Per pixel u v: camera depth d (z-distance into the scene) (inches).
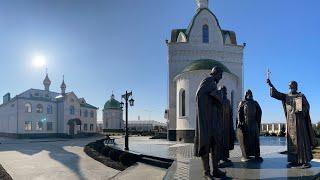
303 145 402.3
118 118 3540.8
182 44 1631.4
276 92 422.0
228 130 445.4
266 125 2256.4
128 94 951.0
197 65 1390.3
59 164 838.5
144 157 733.3
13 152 1164.5
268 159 484.1
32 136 2400.3
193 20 1649.9
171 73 1628.9
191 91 1368.1
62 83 2738.7
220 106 323.6
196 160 535.5
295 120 406.9
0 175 631.8
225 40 1694.1
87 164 832.3
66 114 2588.6
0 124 2659.9
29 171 737.6
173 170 430.3
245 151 468.1
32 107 2418.8
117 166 764.0
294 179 325.1
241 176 340.8
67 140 2070.6
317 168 392.2
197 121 317.1
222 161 438.3
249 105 467.2
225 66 1552.7
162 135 1918.1
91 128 2977.4
